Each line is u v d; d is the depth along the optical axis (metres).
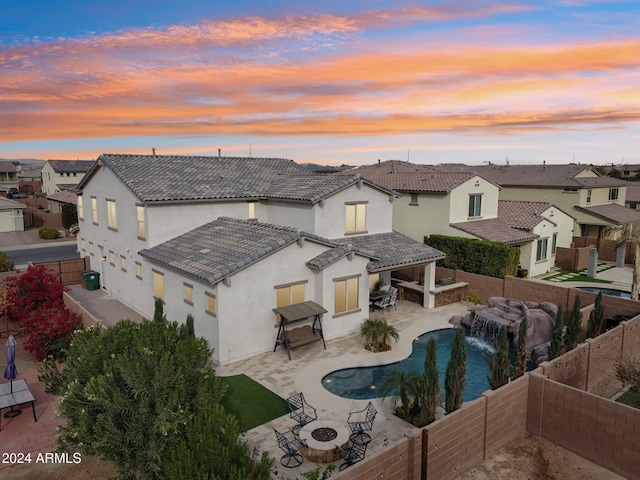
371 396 16.02
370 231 26.64
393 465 9.82
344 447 12.16
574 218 40.78
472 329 22.84
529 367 19.14
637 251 27.48
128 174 24.59
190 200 23.33
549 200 46.56
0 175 91.50
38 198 75.25
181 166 27.75
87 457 12.41
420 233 34.09
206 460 8.70
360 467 9.21
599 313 19.41
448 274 28.70
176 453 9.29
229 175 28.03
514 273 28.31
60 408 10.61
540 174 52.66
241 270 18.11
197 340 12.39
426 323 23.48
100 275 29.84
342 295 21.47
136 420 10.09
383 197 27.03
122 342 11.94
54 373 14.38
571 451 12.57
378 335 19.72
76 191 31.66
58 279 30.30
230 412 14.62
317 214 23.86
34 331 18.59
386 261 23.19
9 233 54.22
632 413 11.34
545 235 34.75
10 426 14.05
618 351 17.47
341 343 20.69
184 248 21.50
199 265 18.89
